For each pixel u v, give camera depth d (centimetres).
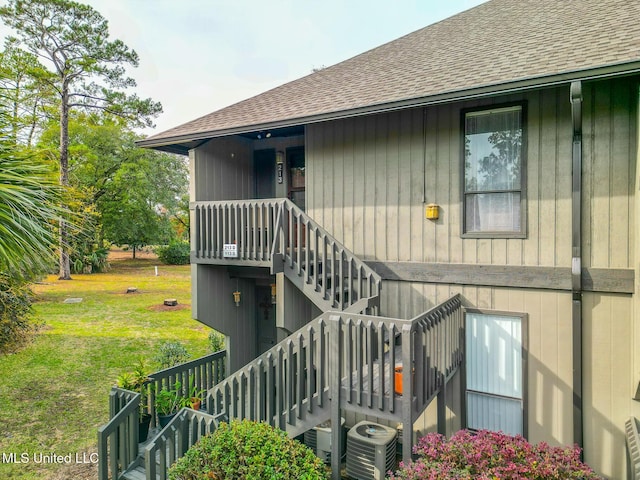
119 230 2814
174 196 3191
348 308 550
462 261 568
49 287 2048
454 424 567
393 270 616
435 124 589
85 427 690
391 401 423
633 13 549
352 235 655
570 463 392
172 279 2452
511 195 540
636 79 467
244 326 834
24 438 652
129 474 527
